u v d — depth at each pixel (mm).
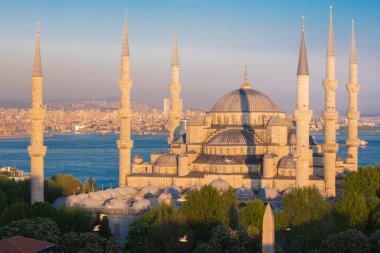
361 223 162750
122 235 197500
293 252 160625
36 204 180125
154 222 164250
